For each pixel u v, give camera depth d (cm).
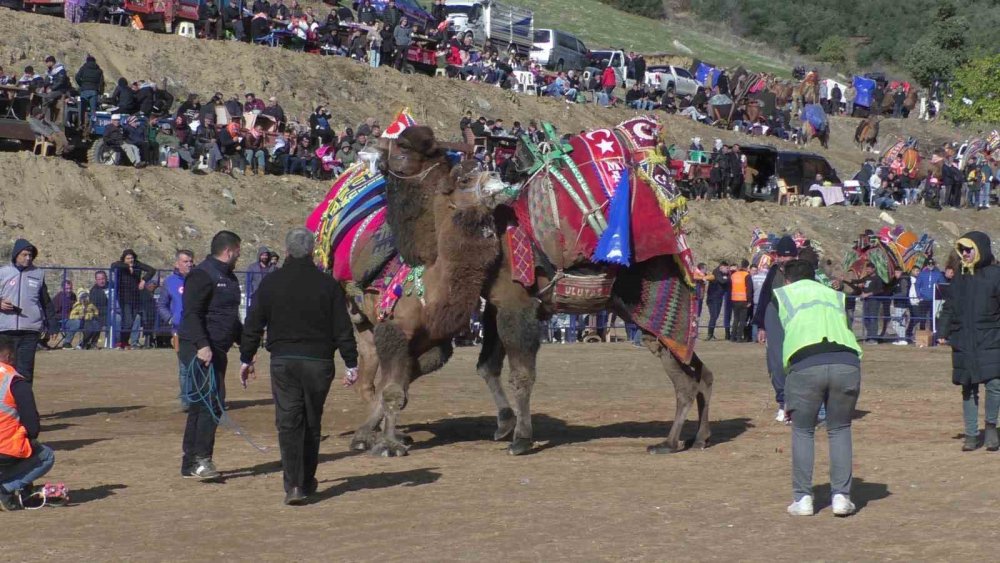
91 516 854
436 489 937
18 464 883
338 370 2048
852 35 10306
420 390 1730
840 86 6525
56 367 2044
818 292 838
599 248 1089
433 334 1074
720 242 4044
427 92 4275
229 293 1004
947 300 1134
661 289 1128
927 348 2677
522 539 752
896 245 2991
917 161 5119
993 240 4725
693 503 870
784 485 941
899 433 1267
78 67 3375
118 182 2978
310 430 891
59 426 1344
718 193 4444
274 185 3284
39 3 3688
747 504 864
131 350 2377
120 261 2478
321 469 1039
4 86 2903
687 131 5156
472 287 1062
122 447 1182
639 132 1151
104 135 3058
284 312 874
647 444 1205
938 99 7156
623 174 1112
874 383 1839
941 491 907
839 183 4838
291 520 826
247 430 1316
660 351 1144
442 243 1055
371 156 1080
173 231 2927
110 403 1559
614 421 1398
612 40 7712
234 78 3722
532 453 1138
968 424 1126
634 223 1108
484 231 1060
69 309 2419
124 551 740
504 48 5406
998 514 814
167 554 729
